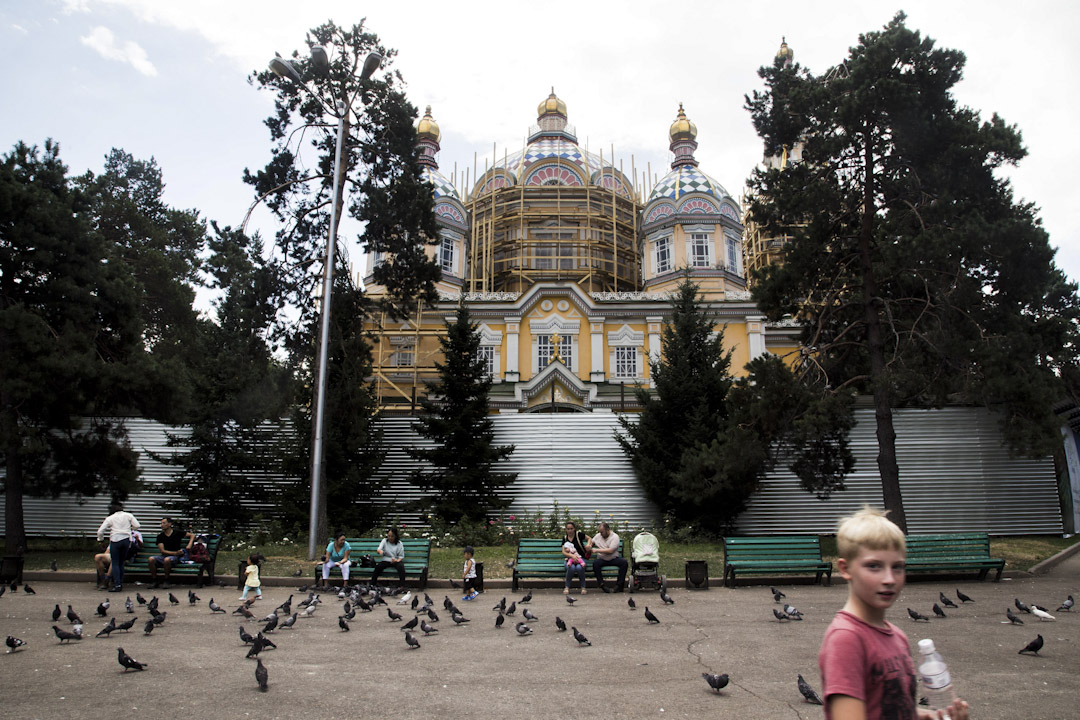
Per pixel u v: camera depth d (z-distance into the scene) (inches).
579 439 960.9
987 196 780.0
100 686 277.0
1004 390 718.5
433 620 427.5
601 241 1846.7
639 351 1545.3
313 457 731.4
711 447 818.2
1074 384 938.1
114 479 823.1
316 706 251.4
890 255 740.7
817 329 889.5
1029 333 782.5
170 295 1419.8
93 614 457.7
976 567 604.7
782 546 599.8
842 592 551.5
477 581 559.8
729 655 335.0
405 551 604.7
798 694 267.3
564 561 577.3
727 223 1740.9
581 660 325.4
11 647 338.0
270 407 910.4
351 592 516.7
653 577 557.0
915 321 807.7
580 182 1952.5
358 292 918.4
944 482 915.4
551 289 1567.4
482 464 919.7
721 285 1673.2
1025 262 743.1
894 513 762.8
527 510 927.7
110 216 1457.9
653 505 925.2
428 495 932.6
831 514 916.0
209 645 358.6
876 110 776.9
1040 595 529.7
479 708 249.6
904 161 813.2
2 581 588.1
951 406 941.2
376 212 888.3
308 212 909.8
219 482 880.3
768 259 1909.4
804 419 768.3
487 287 1868.8
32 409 780.6
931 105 788.6
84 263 824.9
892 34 780.6
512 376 1514.5
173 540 604.1
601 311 1558.8
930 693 106.4
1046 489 908.0
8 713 241.1
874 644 111.7
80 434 833.5
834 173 843.4
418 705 253.0
